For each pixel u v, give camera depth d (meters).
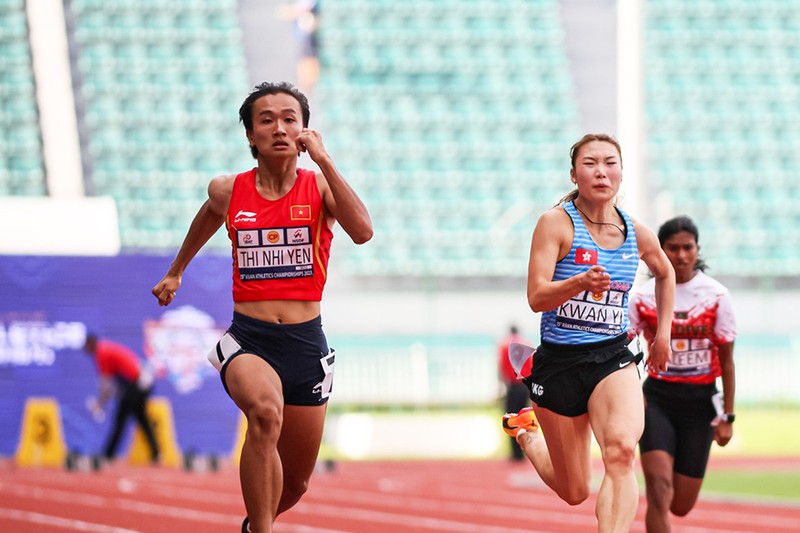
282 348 17.22
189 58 108.50
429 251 104.00
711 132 113.81
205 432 63.78
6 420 63.16
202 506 37.81
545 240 17.19
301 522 33.69
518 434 19.38
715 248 107.94
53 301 64.12
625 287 17.42
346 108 110.12
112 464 57.56
